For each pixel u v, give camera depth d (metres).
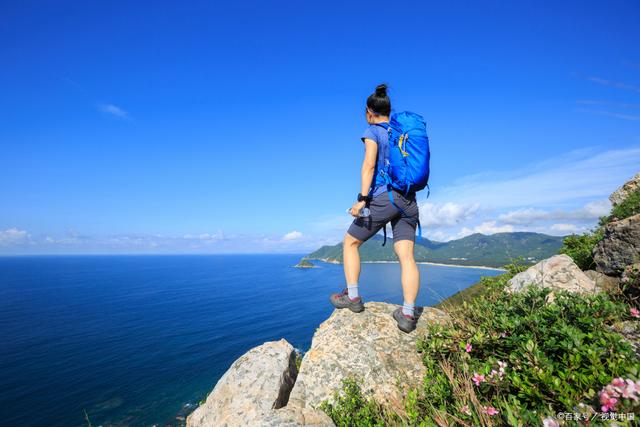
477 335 3.35
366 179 3.95
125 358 83.31
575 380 2.36
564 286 6.04
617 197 11.62
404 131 3.79
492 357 2.99
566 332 2.80
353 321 4.94
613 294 4.83
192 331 114.38
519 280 6.66
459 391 2.81
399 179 3.79
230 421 4.49
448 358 3.59
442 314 5.18
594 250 7.17
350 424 3.64
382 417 3.47
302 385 4.46
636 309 3.59
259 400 4.65
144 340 102.06
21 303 184.62
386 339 4.58
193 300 193.50
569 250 10.84
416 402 3.14
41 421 50.53
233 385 5.01
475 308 4.48
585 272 7.09
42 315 148.38
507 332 3.30
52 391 62.38
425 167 3.75
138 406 54.44
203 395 57.97
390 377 4.14
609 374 2.40
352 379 4.21
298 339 99.81
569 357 2.54
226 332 112.50
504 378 2.67
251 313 148.75
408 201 3.96
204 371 71.81
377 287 194.12
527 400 2.42
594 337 2.76
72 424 49.25
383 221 4.09
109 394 59.91
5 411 54.09
